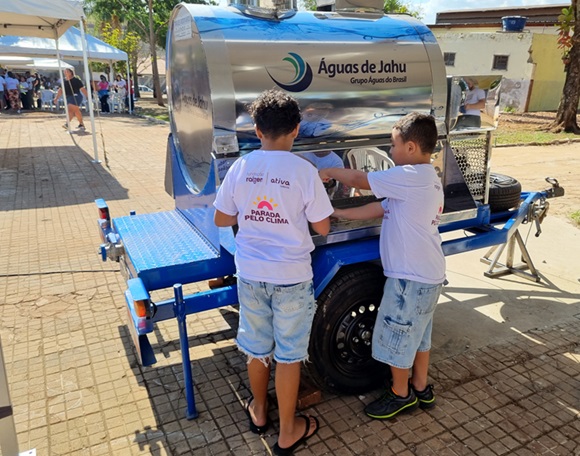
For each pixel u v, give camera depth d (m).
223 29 2.50
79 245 5.26
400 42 2.87
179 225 3.31
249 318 2.33
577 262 4.89
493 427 2.65
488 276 4.57
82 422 2.68
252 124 2.52
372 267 2.69
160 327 3.66
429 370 3.15
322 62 2.63
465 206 3.16
